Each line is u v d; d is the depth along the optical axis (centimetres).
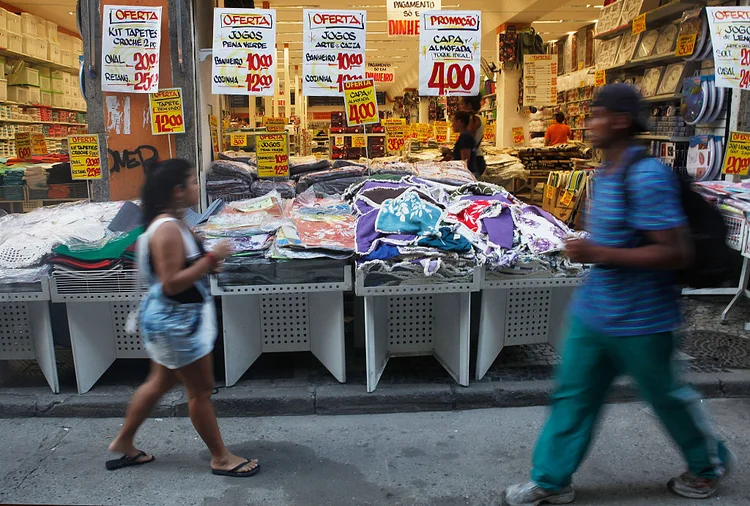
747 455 307
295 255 347
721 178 554
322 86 480
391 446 324
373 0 1260
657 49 662
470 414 360
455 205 393
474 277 353
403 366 409
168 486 288
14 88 1145
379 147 955
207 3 538
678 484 272
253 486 288
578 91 1388
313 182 569
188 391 283
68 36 1359
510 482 289
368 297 355
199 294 270
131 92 446
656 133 643
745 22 465
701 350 423
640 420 346
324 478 294
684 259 223
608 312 236
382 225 365
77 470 303
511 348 439
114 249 351
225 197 533
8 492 284
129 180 462
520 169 927
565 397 255
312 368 405
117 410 360
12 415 360
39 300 355
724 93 539
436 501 275
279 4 1288
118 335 399
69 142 448
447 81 473
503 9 1266
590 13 1271
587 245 230
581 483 285
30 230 377
